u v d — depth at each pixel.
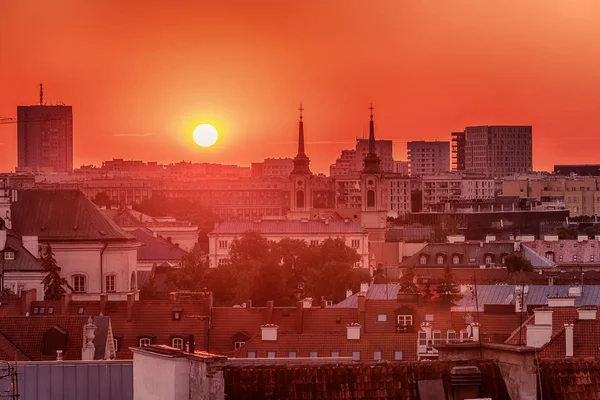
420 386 164.25
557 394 167.12
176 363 165.00
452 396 163.50
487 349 167.12
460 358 167.38
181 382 164.75
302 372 164.50
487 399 163.50
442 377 164.62
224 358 164.38
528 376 163.50
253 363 181.50
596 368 168.62
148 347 175.62
